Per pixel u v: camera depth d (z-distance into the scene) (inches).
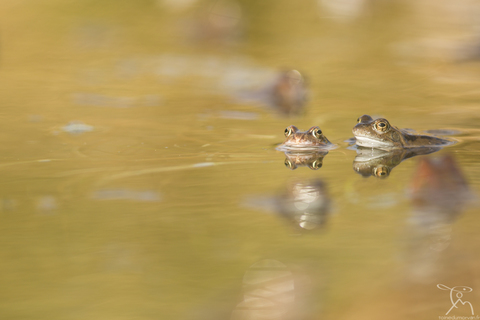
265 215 212.1
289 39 896.9
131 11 1091.3
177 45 848.9
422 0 1229.1
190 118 441.7
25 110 460.1
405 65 689.6
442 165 252.2
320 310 135.7
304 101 510.9
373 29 979.9
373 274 153.3
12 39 856.3
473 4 1155.9
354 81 602.9
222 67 689.6
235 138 371.6
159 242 186.2
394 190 241.8
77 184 260.7
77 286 155.8
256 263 166.2
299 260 167.0
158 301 145.5
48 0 1119.6
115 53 780.6
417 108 469.4
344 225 197.3
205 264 167.2
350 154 326.3
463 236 176.2
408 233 184.2
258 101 516.7
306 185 254.1
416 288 141.9
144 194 243.4
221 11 994.7
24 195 244.1
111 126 407.2
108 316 139.2
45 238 192.4
